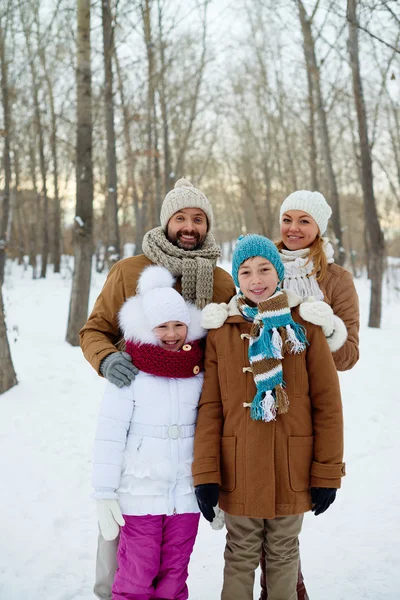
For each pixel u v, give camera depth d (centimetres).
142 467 191
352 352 208
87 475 356
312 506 193
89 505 317
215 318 200
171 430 195
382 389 564
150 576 191
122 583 191
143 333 199
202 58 1562
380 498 324
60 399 512
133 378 196
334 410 190
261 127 2228
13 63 1400
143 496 190
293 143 2216
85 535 285
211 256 229
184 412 199
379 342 843
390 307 1348
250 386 193
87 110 802
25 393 525
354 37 718
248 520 195
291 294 199
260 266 195
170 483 193
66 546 275
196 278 218
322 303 191
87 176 800
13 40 1348
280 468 189
